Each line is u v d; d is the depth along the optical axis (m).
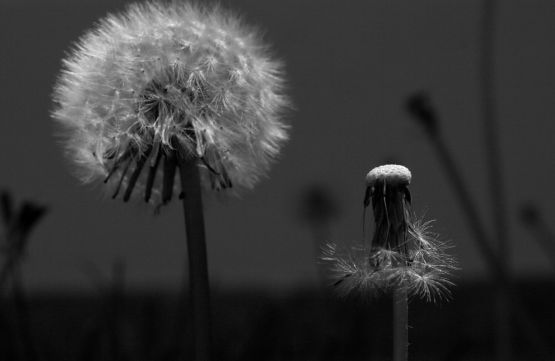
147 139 0.41
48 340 0.63
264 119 0.42
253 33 0.44
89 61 0.42
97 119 0.42
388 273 0.38
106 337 0.56
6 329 0.53
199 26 0.42
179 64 0.41
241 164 0.42
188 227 0.41
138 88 0.41
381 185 0.38
